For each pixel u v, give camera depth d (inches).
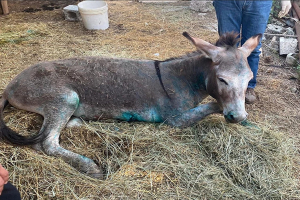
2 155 100.5
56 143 106.5
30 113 117.9
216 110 119.0
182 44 214.5
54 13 279.4
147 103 119.1
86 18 232.2
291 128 134.2
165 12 284.2
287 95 159.9
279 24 253.1
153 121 123.1
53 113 108.4
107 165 107.0
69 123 117.8
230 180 103.0
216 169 106.3
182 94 119.3
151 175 102.0
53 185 94.2
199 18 271.0
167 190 98.0
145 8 295.1
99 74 117.4
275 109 146.9
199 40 106.6
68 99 110.5
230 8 135.1
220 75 102.1
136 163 106.1
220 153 112.0
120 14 276.8
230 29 140.6
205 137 117.0
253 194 99.0
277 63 196.1
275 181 103.6
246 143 116.5
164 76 119.4
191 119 120.1
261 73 182.2
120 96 117.3
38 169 97.9
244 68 101.7
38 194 91.0
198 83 118.0
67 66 117.3
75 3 314.8
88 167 103.1
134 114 120.9
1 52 192.5
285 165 110.0
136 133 116.3
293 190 101.3
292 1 287.4
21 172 96.3
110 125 119.7
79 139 113.8
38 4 308.8
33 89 111.1
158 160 107.7
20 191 91.2
